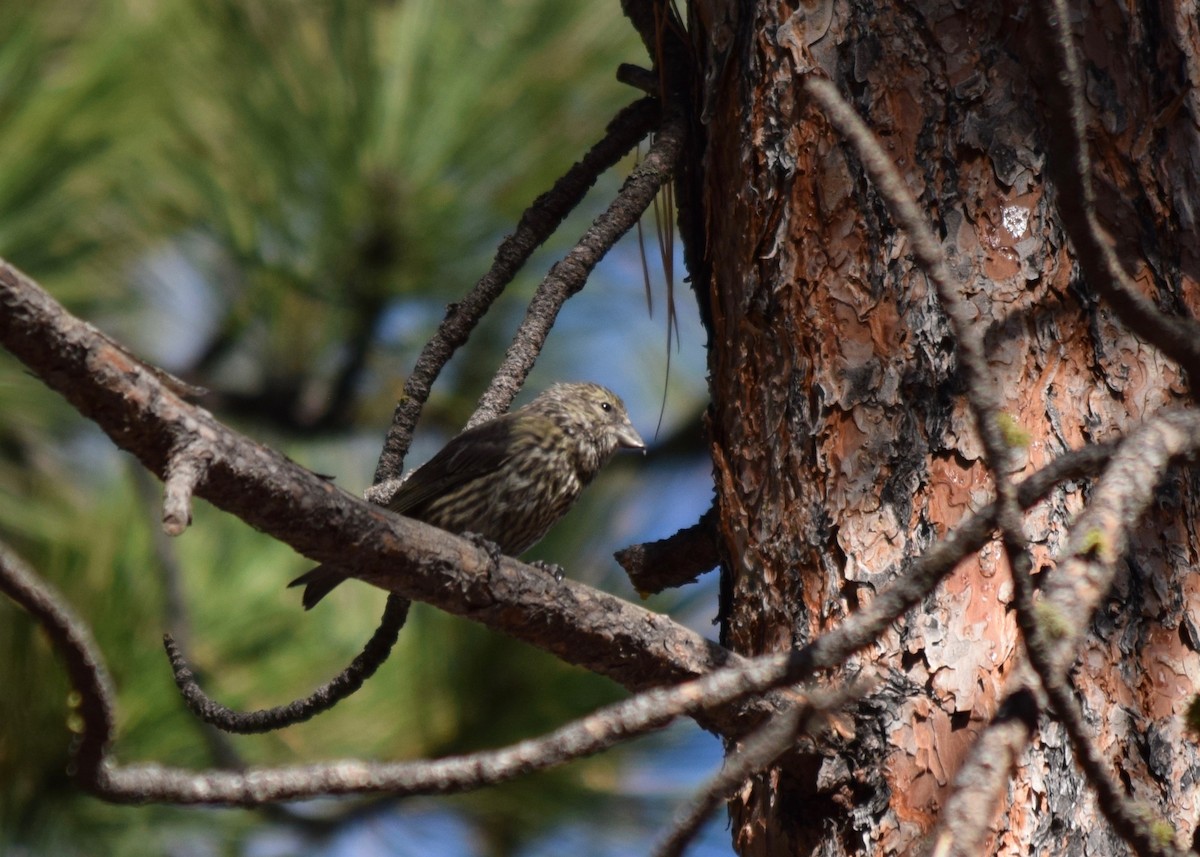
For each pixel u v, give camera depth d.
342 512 5.05
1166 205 6.04
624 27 10.91
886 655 5.59
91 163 9.80
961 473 5.71
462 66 10.64
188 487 4.43
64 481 10.48
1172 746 5.40
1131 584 5.54
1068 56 3.99
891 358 5.91
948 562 3.98
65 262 10.08
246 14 10.49
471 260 10.91
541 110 10.62
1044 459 5.65
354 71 10.51
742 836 6.00
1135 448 3.88
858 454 5.88
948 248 5.91
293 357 11.80
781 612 5.97
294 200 10.53
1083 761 3.52
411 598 5.52
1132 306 4.23
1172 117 6.13
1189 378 4.33
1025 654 3.59
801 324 6.11
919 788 5.43
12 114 9.60
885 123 6.05
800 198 6.16
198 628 10.18
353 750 10.07
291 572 10.80
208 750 9.62
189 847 10.49
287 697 10.09
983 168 5.94
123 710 9.52
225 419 11.99
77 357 4.35
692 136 7.25
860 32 6.16
